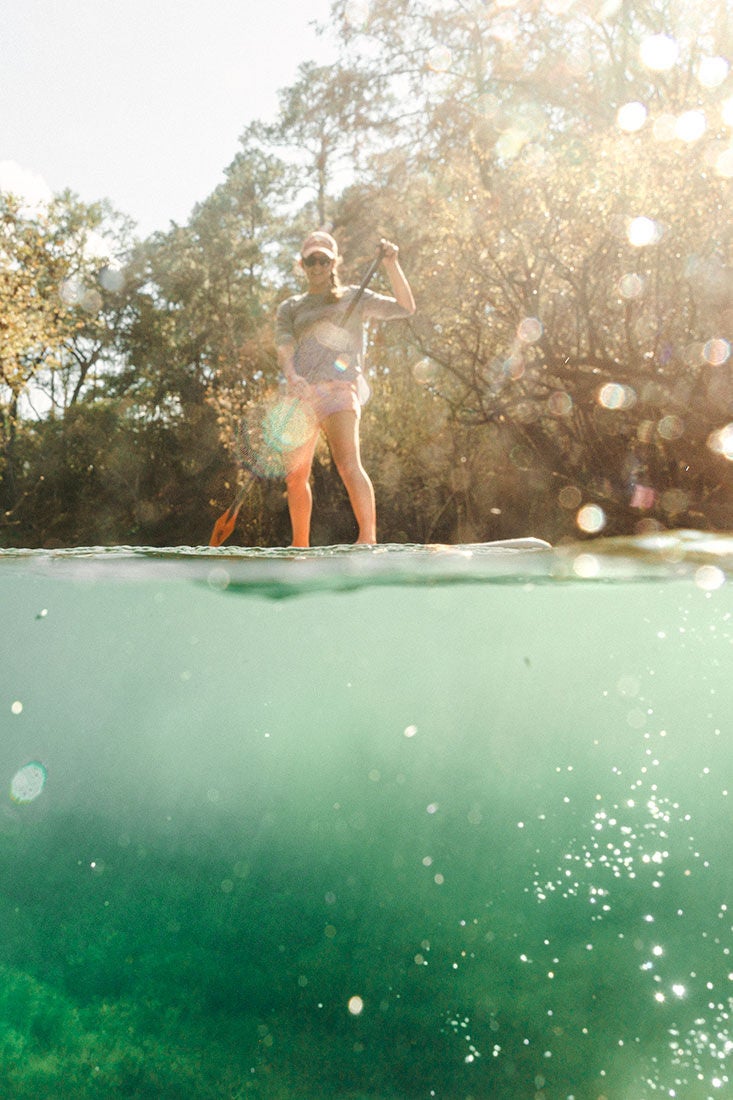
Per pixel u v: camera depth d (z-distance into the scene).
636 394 16.47
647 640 3.37
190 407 33.97
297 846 2.32
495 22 23.88
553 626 3.76
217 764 3.05
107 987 1.79
